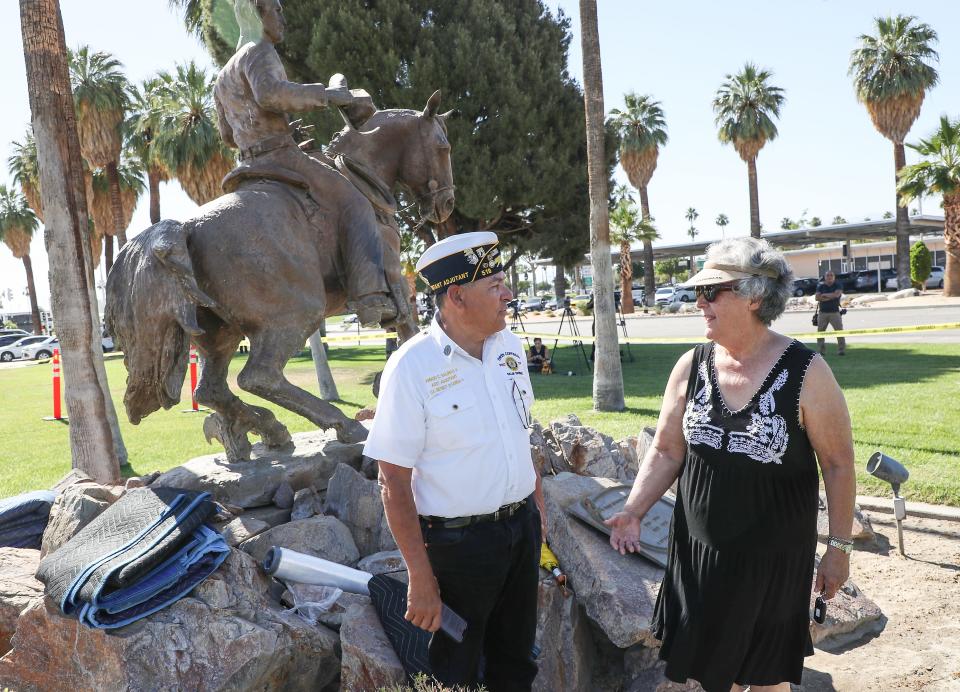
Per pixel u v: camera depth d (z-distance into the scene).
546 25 18.92
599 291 10.80
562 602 3.38
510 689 2.84
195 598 3.18
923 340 18.78
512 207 18.67
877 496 6.00
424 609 2.47
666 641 2.74
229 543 3.69
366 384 16.97
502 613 2.81
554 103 17.98
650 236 44.03
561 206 18.92
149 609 3.07
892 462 4.96
